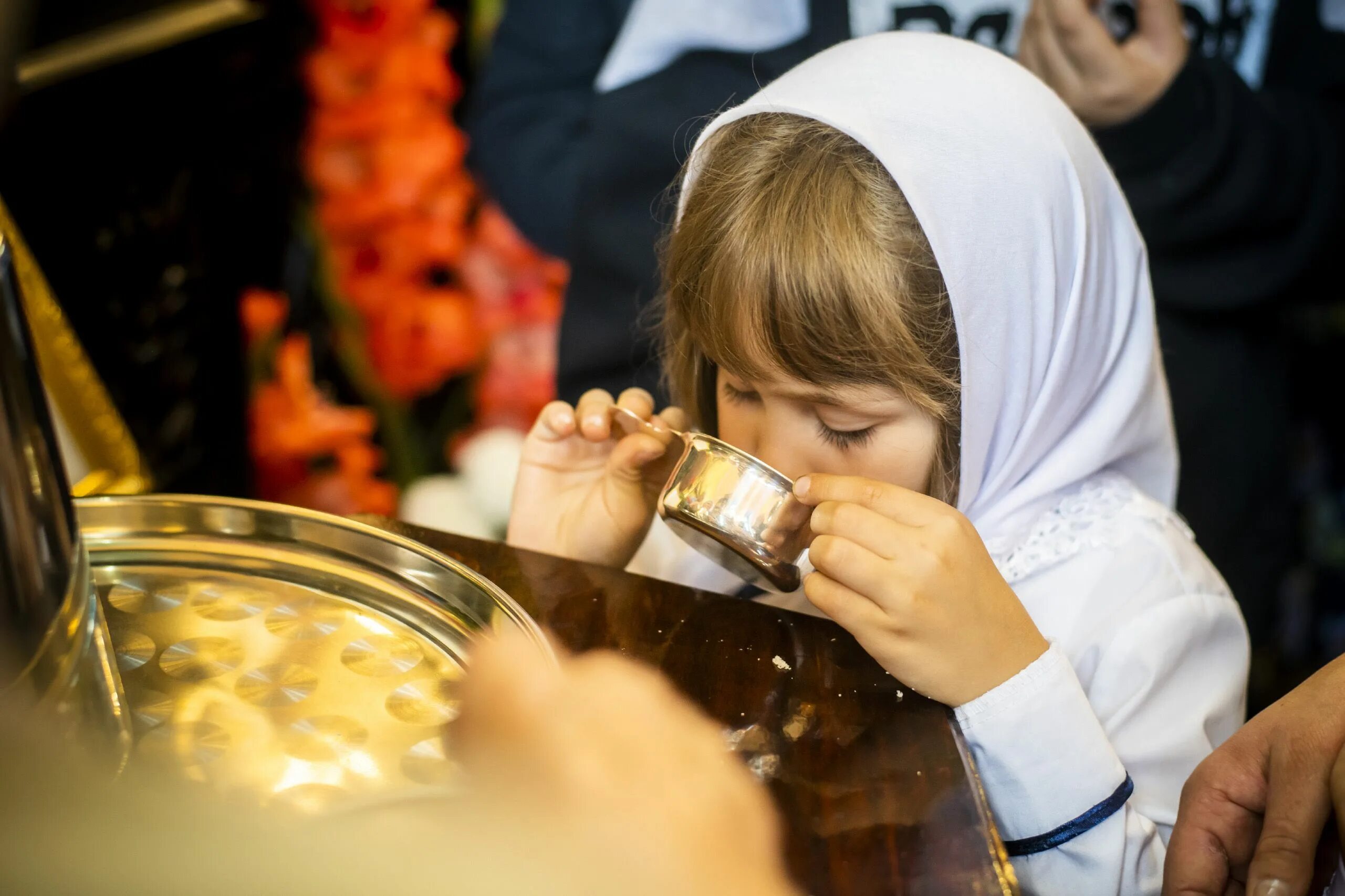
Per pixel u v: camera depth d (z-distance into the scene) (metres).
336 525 0.75
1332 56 1.26
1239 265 1.31
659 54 1.38
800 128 0.92
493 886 0.61
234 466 1.61
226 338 1.54
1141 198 1.28
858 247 0.88
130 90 1.35
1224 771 0.79
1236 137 1.27
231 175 1.47
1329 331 1.37
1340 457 1.42
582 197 1.45
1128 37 1.26
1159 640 0.92
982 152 0.91
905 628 0.79
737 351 0.89
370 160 1.50
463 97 1.47
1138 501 0.98
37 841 0.59
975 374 0.92
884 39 0.96
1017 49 1.31
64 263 1.39
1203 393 1.35
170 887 0.58
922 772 0.68
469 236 1.53
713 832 0.65
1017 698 0.79
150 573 0.74
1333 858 0.78
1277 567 1.43
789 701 0.71
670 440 0.96
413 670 0.70
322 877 0.60
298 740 0.67
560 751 0.66
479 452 1.63
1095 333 0.97
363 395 1.60
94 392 1.41
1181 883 0.78
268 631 0.72
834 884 0.64
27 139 1.30
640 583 0.77
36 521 0.64
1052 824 0.80
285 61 1.44
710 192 0.92
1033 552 0.95
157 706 0.68
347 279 1.55
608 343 1.48
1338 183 1.30
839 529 0.79
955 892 0.64
